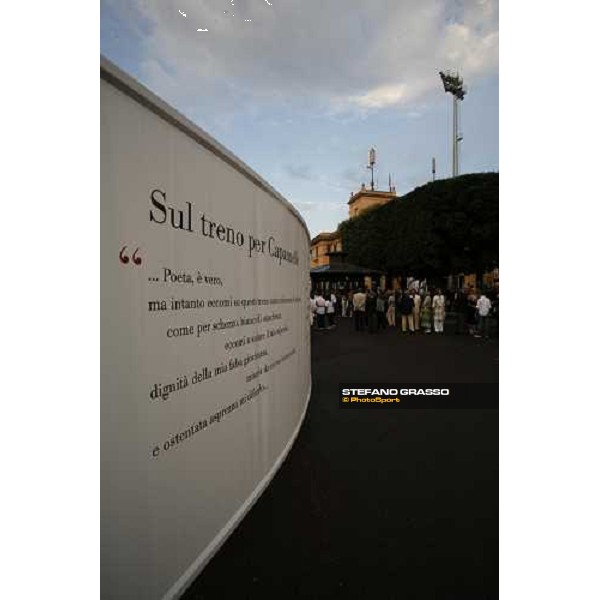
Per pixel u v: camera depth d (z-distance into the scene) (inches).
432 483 113.6
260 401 106.6
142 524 61.1
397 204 837.2
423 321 516.4
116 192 54.6
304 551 82.8
